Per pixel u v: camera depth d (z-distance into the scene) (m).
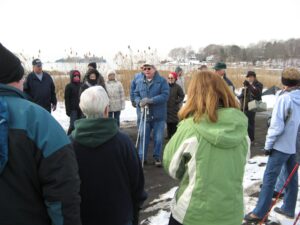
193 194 2.45
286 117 3.99
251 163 6.90
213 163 2.43
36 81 8.00
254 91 8.26
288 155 4.08
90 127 2.31
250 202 4.96
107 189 2.37
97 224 2.41
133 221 2.64
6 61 1.77
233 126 2.44
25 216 1.72
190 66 18.77
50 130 1.76
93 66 8.35
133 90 7.07
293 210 4.40
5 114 1.69
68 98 8.26
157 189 5.52
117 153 2.38
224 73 7.78
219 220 2.46
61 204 1.74
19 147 1.69
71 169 1.79
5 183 1.69
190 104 2.54
